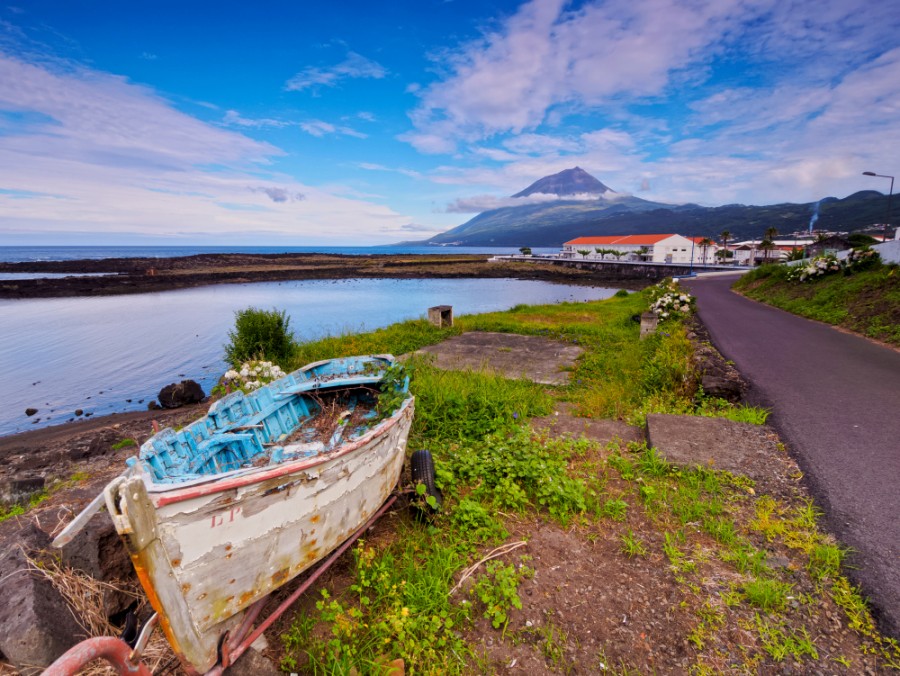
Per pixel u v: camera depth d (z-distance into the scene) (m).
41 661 2.67
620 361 11.08
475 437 6.62
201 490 2.44
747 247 91.44
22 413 11.77
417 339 15.03
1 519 4.70
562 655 3.01
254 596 2.88
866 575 3.52
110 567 3.37
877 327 12.67
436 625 3.15
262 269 76.62
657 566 3.80
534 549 4.08
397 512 4.64
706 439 5.93
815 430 6.10
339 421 5.46
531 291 52.50
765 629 3.11
